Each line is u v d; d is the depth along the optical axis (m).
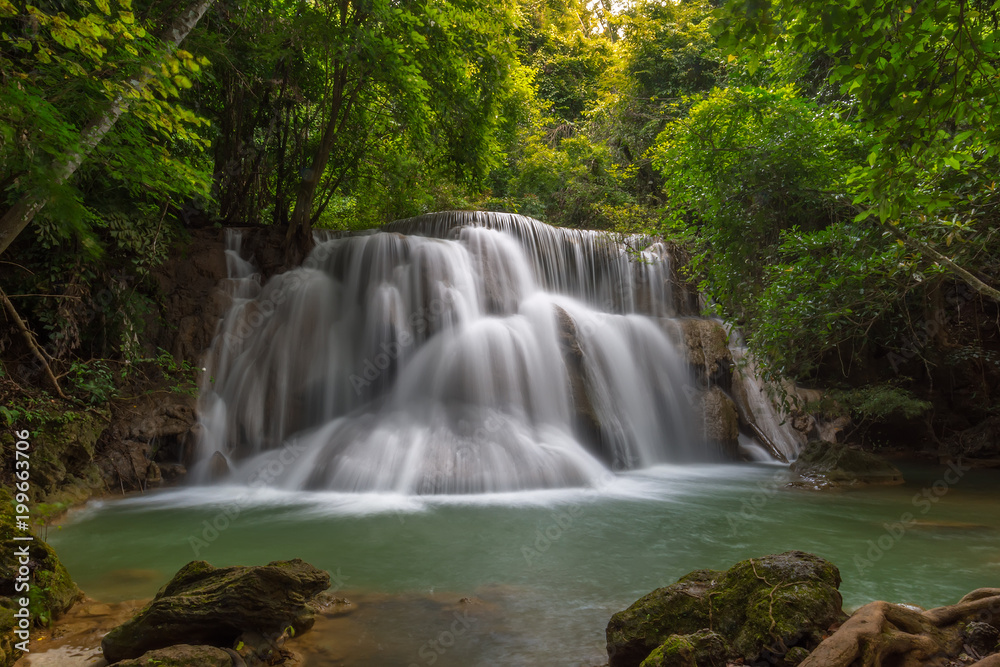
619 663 4.36
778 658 3.93
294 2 14.94
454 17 15.80
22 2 7.70
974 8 5.70
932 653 3.79
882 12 5.09
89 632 4.93
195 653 4.06
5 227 6.19
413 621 5.20
